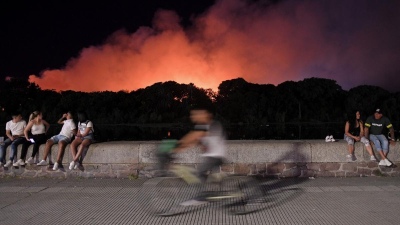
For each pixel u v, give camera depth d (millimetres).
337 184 10555
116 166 11883
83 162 11953
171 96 141125
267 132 76562
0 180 11742
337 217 7652
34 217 7980
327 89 142750
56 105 136125
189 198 8250
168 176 8375
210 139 8086
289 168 11586
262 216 7766
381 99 133500
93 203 8969
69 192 10086
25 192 10156
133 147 11859
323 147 11594
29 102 136375
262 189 9750
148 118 137750
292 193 9602
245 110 133750
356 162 11570
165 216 7859
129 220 7656
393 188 9945
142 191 9336
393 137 11617
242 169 11609
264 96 138875
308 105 144125
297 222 7383
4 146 12242
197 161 11250
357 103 132125
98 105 140375
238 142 12109
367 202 8703
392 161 11555
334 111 140125
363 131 11875
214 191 8172
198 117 8211
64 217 7938
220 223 7367
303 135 64688
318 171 11578
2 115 127000
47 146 12016
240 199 8680
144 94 145250
